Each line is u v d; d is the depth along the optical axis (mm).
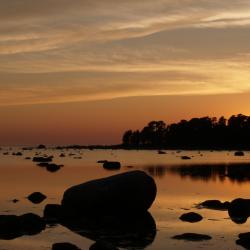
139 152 141375
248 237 15664
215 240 15836
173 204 23922
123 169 52750
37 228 17938
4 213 20891
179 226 18344
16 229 17562
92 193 21125
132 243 15516
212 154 113938
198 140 171125
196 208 22594
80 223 19016
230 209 20953
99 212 21156
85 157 94500
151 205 22391
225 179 39312
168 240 15914
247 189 31312
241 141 162625
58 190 29844
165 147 183375
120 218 20203
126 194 21141
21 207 22641
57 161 73938
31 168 54344
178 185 33688
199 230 17547
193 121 173875
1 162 70000
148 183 21609
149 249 14680
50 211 20844
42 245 15289
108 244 14672
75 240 16062
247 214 20578
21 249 14750
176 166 59531
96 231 17516
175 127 179250
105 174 44188
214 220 19531
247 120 164250
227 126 167250
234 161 74438
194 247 14867
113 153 128500
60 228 18047
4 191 29250
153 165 61844
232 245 15102
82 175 42906
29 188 31047
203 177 41188
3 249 14750
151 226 18344
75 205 21094
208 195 27781
